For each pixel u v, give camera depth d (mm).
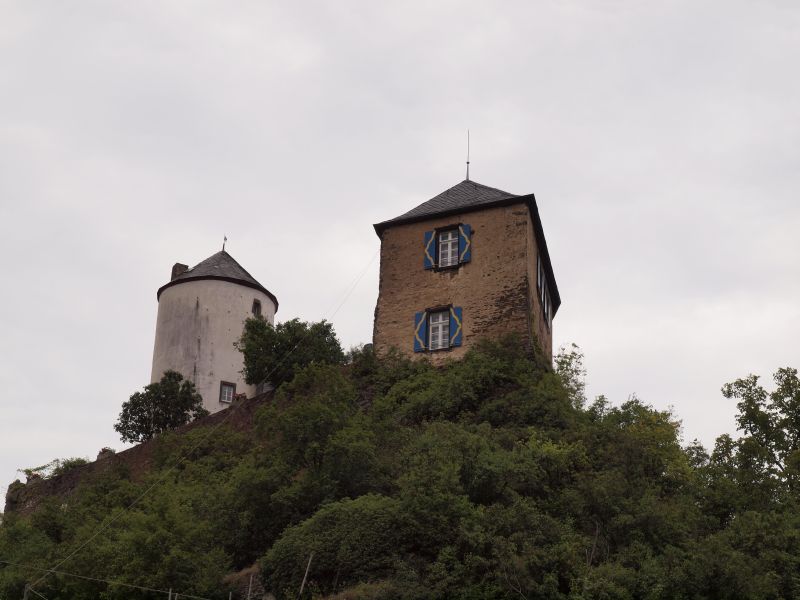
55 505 34594
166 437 39344
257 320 44438
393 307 39656
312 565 26078
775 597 25688
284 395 32531
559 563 25328
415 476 27172
